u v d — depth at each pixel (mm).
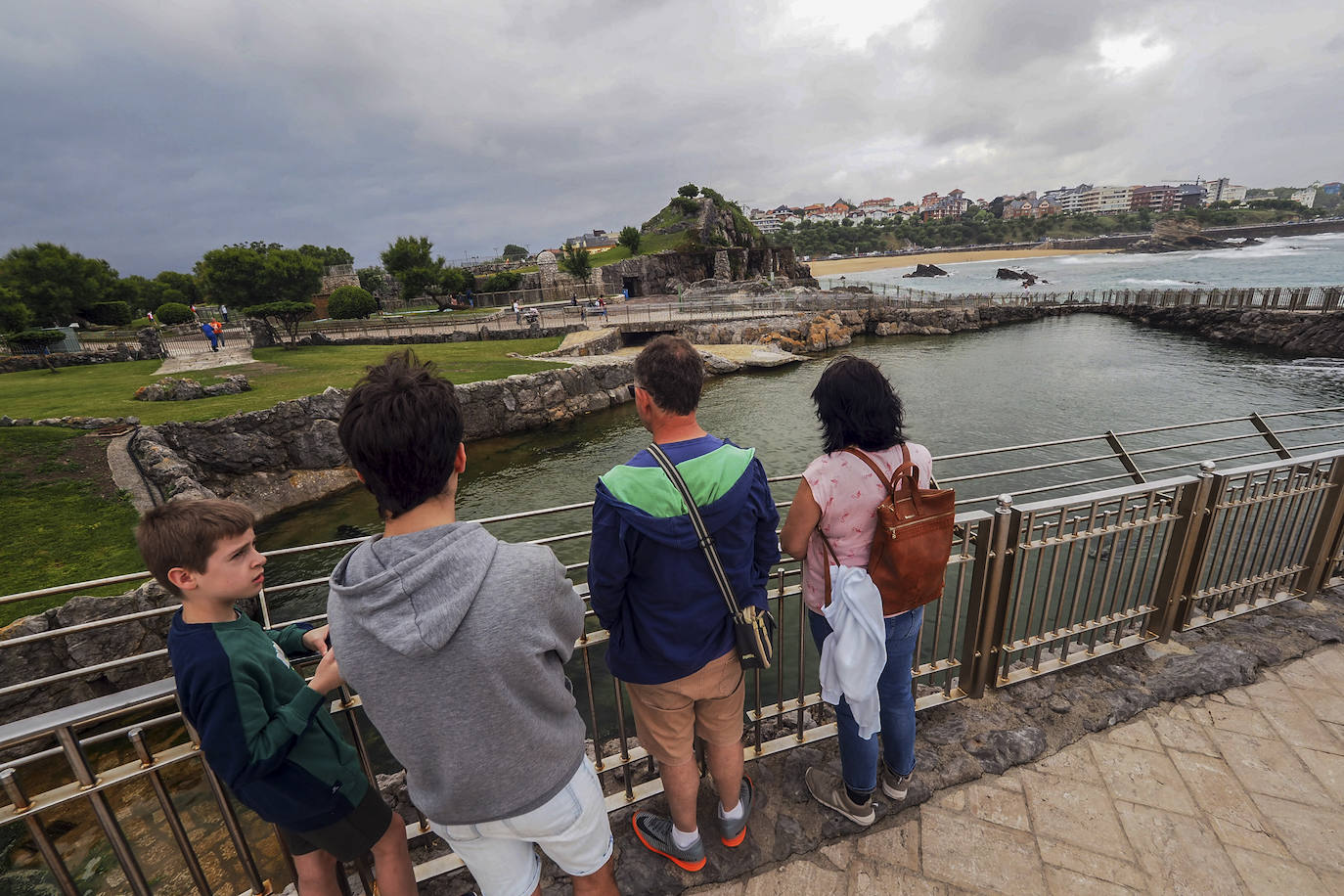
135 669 8570
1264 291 38406
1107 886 2217
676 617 1745
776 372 33594
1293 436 19812
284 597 12109
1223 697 3121
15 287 51188
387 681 1202
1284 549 3859
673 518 1578
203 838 5086
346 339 35625
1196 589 3504
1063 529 3012
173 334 39438
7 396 20688
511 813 1386
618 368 29672
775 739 2965
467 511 17344
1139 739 2877
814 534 2133
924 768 2725
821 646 2246
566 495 18156
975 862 2328
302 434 19156
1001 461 18578
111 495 12930
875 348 41188
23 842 5195
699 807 2586
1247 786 2605
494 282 62500
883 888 2242
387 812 1771
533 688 1325
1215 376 29016
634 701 2021
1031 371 31797
